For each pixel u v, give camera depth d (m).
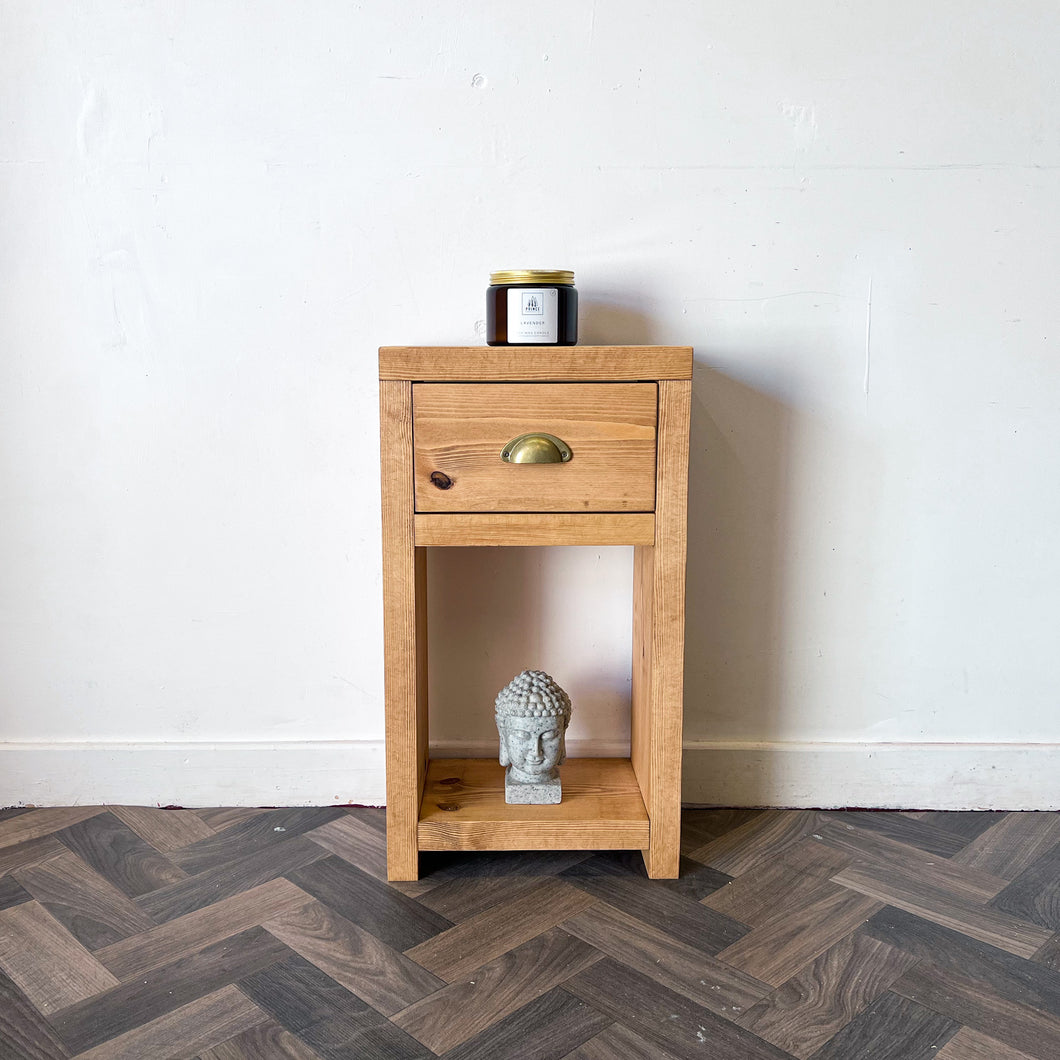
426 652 1.60
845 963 1.25
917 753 1.67
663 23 1.49
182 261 1.53
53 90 1.48
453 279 1.54
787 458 1.60
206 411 1.57
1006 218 1.54
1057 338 1.57
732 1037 1.12
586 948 1.28
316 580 1.62
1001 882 1.45
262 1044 1.11
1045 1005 1.18
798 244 1.54
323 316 1.55
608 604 1.65
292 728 1.67
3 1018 1.15
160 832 1.58
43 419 1.57
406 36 1.48
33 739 1.66
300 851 1.52
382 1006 1.17
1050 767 1.67
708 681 1.67
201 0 1.47
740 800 1.69
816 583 1.64
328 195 1.52
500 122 1.51
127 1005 1.17
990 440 1.60
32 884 1.42
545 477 1.33
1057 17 1.49
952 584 1.64
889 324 1.57
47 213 1.51
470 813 1.45
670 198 1.53
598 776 1.59
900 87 1.51
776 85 1.50
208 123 1.50
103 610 1.63
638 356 1.30
